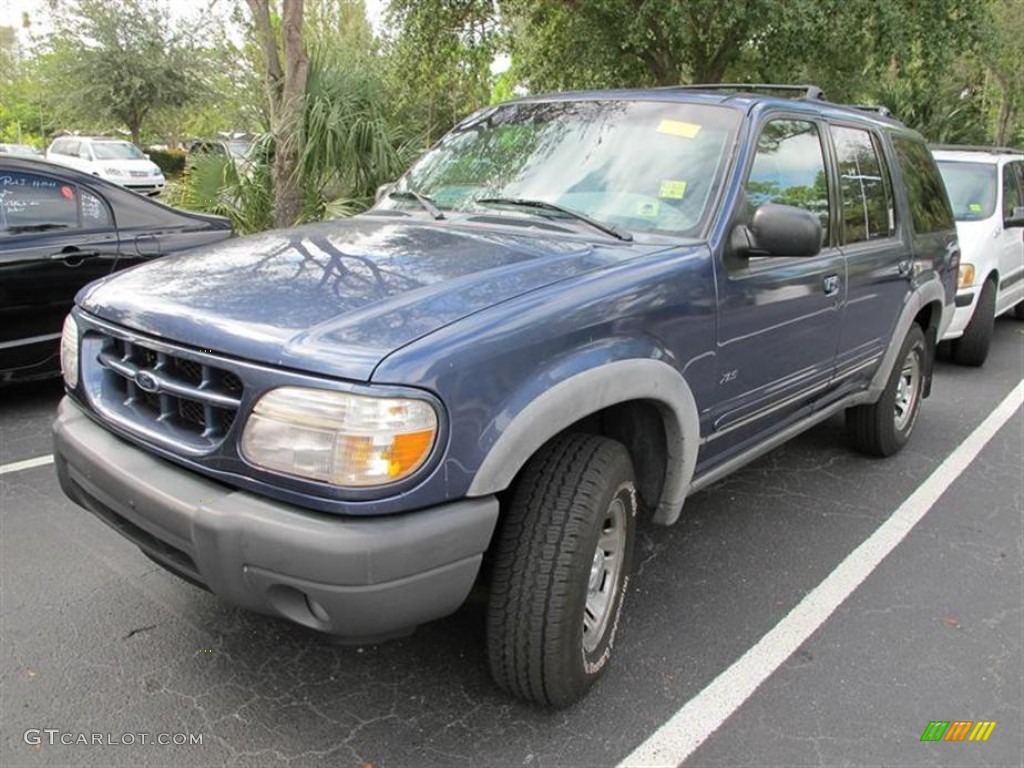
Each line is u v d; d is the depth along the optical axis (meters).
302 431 2.16
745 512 4.40
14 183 5.32
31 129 44.66
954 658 3.17
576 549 2.53
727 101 3.60
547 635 2.54
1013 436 5.78
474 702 2.81
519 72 16.53
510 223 3.33
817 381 4.01
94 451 2.60
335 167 8.94
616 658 3.09
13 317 5.25
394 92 12.27
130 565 3.56
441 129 14.46
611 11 13.96
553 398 2.42
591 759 2.58
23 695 2.76
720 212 3.21
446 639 3.15
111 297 2.72
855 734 2.74
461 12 13.80
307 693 2.83
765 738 2.71
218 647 3.05
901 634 3.31
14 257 5.20
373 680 2.91
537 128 3.84
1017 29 21.98
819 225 3.09
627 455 2.76
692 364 3.04
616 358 2.65
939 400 6.68
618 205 3.34
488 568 2.64
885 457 5.22
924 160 5.41
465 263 2.77
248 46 11.99
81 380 2.80
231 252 3.01
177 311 2.47
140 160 26.47
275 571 2.19
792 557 3.92
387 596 2.18
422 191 3.84
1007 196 8.17
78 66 29.17
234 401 2.28
